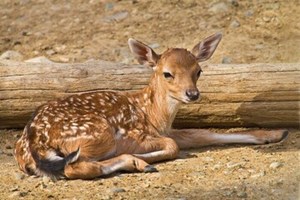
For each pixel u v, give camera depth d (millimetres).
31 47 16250
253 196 10148
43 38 16578
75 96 11859
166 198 10188
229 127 13086
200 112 12859
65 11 17516
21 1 17922
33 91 12875
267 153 11867
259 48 15641
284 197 10078
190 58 11711
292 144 12320
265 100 12727
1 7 17797
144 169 11086
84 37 16547
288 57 15258
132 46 12062
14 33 16844
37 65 13008
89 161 11180
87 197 10320
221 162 11492
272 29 16422
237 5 17250
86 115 11469
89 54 15836
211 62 15039
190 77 11609
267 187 10414
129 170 11195
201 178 10844
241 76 12750
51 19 17266
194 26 16641
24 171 11250
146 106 12070
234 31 16375
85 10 17469
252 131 12484
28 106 12914
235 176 10852
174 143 11695
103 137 11305
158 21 16922
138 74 12859
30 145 11164
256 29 16438
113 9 17422
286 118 12805
